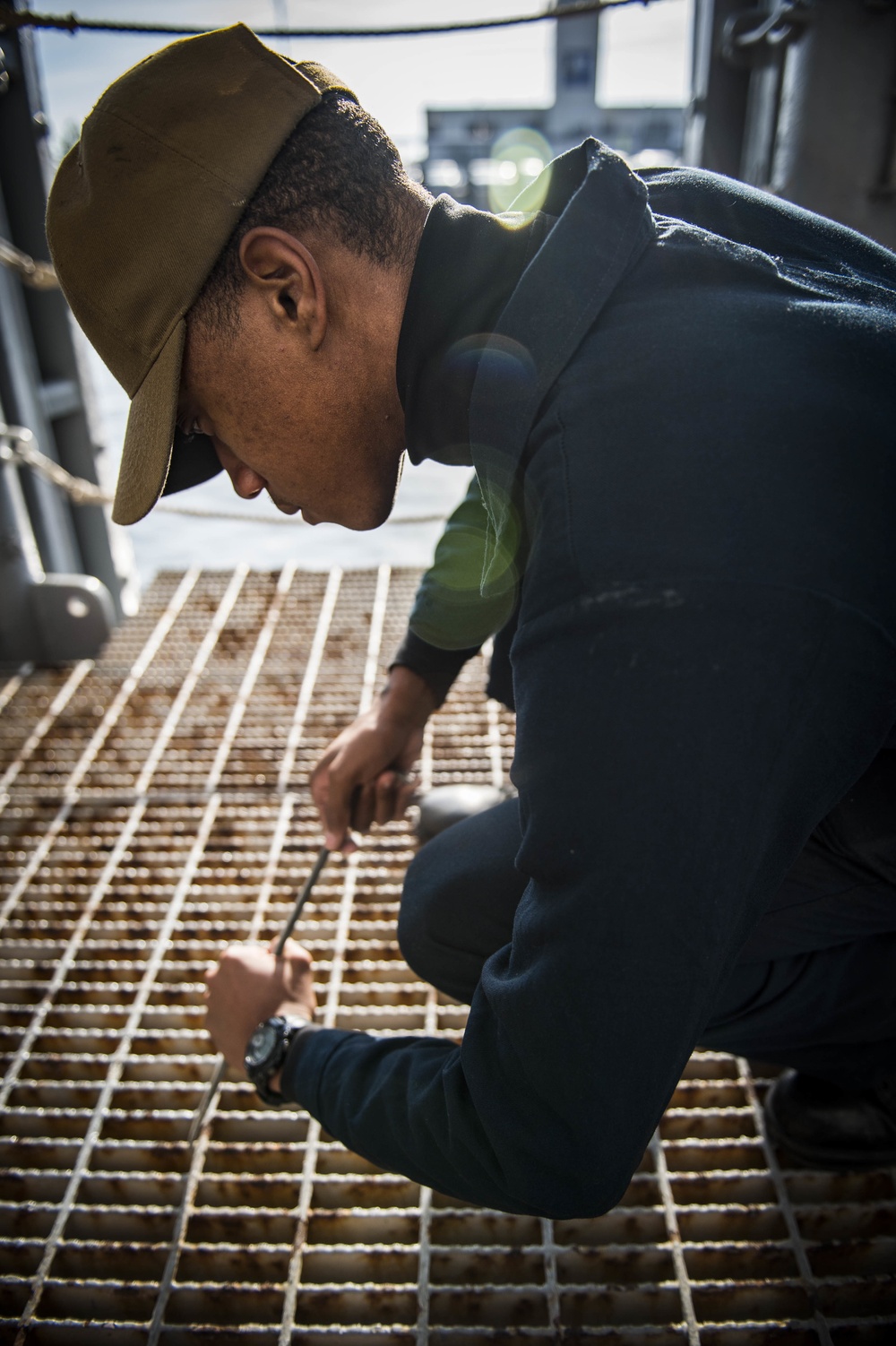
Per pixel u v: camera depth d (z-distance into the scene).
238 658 3.01
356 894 2.06
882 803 1.07
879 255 1.06
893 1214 1.43
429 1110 0.98
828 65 2.77
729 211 1.05
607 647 0.78
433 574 1.62
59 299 3.57
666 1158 1.52
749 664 0.75
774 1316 1.33
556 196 1.01
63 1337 1.32
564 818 0.79
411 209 1.00
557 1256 1.38
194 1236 1.46
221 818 2.32
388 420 1.05
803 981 1.22
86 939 1.99
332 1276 1.39
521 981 0.85
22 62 3.21
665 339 0.85
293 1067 1.25
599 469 0.81
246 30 0.95
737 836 0.77
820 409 0.80
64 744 2.64
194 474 1.36
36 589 3.07
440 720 2.63
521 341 0.88
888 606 0.79
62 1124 1.62
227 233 0.92
